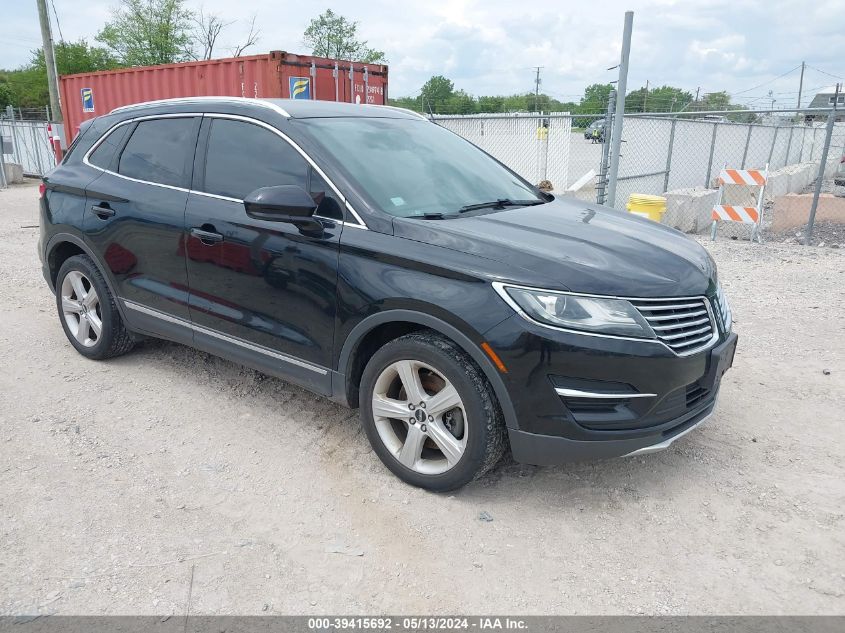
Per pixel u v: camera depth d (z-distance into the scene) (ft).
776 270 27.40
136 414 13.79
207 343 13.53
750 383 15.67
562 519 10.50
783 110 32.78
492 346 9.64
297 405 14.29
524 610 8.63
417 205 11.71
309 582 9.06
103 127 15.85
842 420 13.80
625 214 13.97
